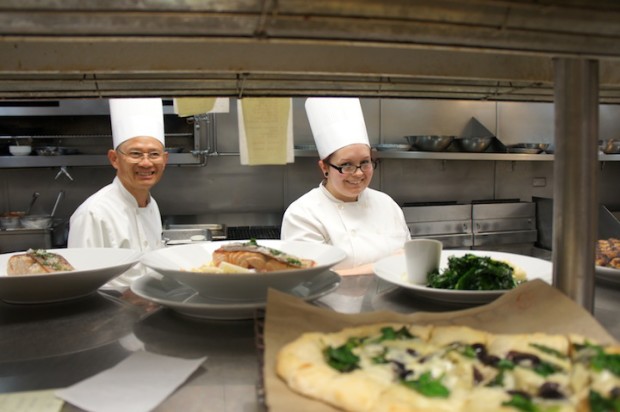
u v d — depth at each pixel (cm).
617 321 89
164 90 98
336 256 114
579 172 75
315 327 79
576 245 77
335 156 209
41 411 59
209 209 349
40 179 326
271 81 96
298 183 360
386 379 64
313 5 53
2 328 90
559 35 62
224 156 346
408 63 86
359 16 56
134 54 75
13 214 301
